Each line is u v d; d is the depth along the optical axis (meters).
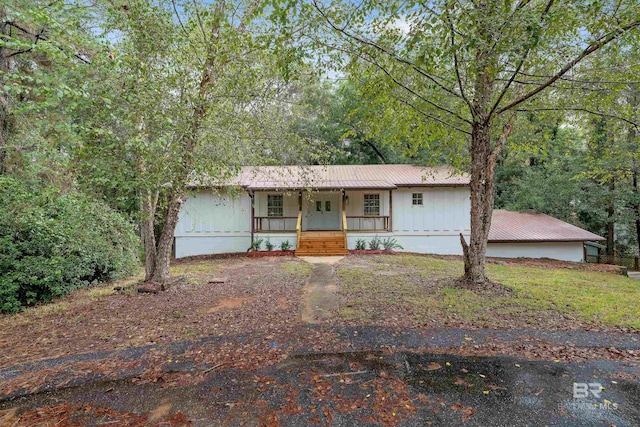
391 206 14.02
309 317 5.30
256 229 14.57
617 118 6.44
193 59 5.77
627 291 6.82
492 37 4.14
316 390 3.12
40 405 2.94
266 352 3.99
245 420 2.67
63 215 7.08
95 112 4.88
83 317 5.49
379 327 4.78
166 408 2.87
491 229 14.45
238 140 6.65
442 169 15.65
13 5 5.88
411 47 4.34
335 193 15.91
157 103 4.99
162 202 7.30
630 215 15.24
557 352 3.86
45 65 7.66
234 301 6.33
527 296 6.27
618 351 3.85
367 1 4.46
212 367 3.62
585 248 14.48
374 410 2.79
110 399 3.02
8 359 3.90
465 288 6.84
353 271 9.26
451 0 4.03
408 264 10.56
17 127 7.30
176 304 6.17
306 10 4.43
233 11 6.15
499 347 4.04
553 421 2.61
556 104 6.82
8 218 6.51
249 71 5.73
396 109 7.03
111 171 5.13
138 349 4.14
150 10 5.40
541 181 16.86
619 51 5.10
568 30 4.88
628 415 2.67
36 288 6.76
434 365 3.60
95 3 6.87
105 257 8.52
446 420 2.64
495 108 6.23
